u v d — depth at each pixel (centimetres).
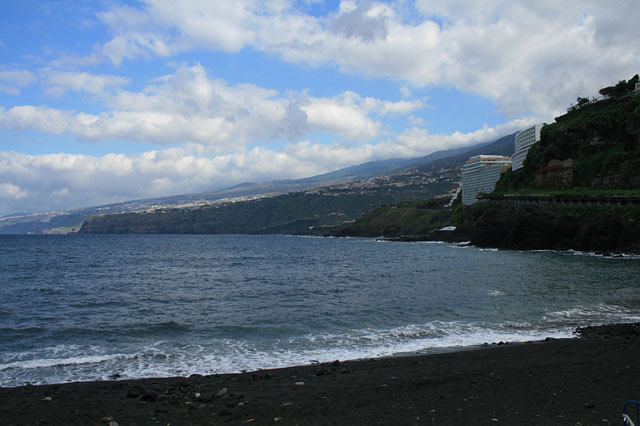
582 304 2784
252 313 2636
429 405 1013
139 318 2511
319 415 952
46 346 1894
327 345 1884
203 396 1116
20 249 11356
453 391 1133
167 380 1363
